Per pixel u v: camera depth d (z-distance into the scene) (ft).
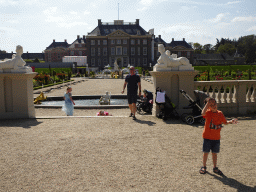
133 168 12.13
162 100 22.15
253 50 365.61
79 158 13.44
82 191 9.93
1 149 14.96
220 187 10.28
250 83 25.58
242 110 25.86
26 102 23.79
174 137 17.31
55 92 59.26
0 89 23.45
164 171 11.81
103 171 11.79
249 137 17.33
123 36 241.55
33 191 9.96
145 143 15.98
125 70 160.04
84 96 47.14
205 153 11.64
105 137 17.29
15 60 23.29
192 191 9.95
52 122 21.99
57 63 191.42
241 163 12.79
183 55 280.92
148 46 246.68
